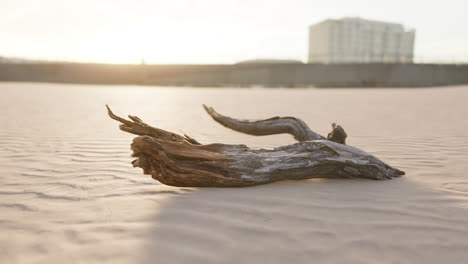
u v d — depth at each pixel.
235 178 2.79
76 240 1.86
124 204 2.42
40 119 7.50
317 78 38.41
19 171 3.30
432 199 2.51
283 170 2.92
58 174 3.21
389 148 4.45
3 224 2.08
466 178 3.07
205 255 1.70
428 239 1.87
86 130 5.95
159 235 1.91
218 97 16.72
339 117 8.09
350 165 3.01
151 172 2.71
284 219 2.14
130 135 5.43
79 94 17.84
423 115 8.58
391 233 1.94
